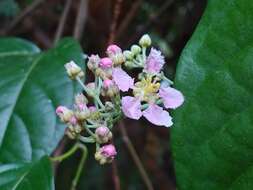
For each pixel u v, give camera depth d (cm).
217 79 8
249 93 8
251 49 8
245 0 8
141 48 9
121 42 16
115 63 9
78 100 9
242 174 8
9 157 10
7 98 11
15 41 13
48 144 11
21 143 11
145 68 9
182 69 9
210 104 8
